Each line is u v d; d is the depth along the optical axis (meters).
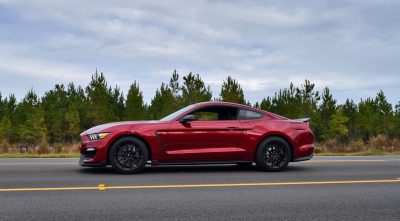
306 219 4.39
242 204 5.11
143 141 7.86
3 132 44.88
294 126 8.47
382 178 7.37
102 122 42.84
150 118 45.81
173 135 7.89
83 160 7.83
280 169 8.27
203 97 36.38
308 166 9.31
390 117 49.97
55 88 49.25
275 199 5.43
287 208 4.90
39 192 5.82
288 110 46.09
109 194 5.70
